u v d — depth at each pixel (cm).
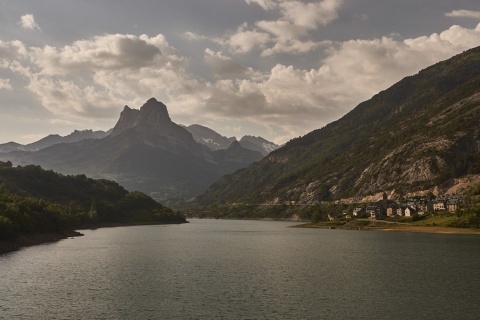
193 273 11712
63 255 15350
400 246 17838
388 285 9988
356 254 15475
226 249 17625
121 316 7662
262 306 8281
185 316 7650
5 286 9931
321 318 7531
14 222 19300
